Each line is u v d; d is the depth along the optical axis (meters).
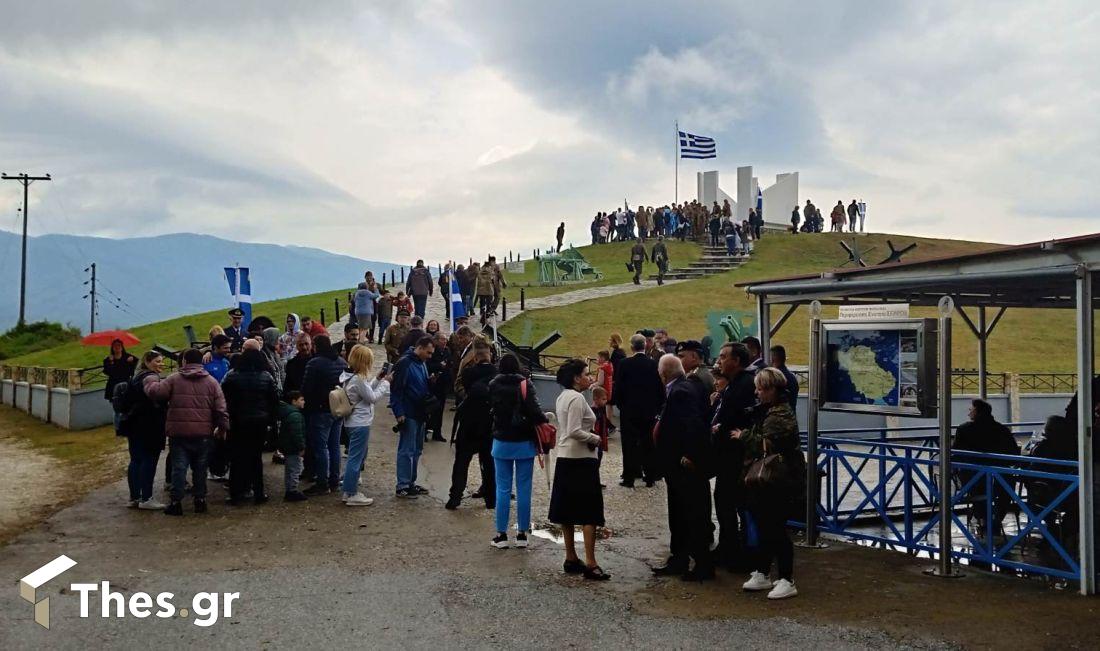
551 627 6.41
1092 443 7.50
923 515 10.73
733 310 32.25
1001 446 9.34
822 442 9.61
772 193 59.78
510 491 8.90
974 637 6.13
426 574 7.84
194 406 10.29
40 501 11.56
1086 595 7.15
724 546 8.03
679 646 6.00
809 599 7.10
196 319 39.25
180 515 10.23
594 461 7.81
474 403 10.54
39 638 6.10
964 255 8.14
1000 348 29.05
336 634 6.24
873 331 8.66
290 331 16.50
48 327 50.34
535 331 29.19
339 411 10.62
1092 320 7.23
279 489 11.76
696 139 55.16
